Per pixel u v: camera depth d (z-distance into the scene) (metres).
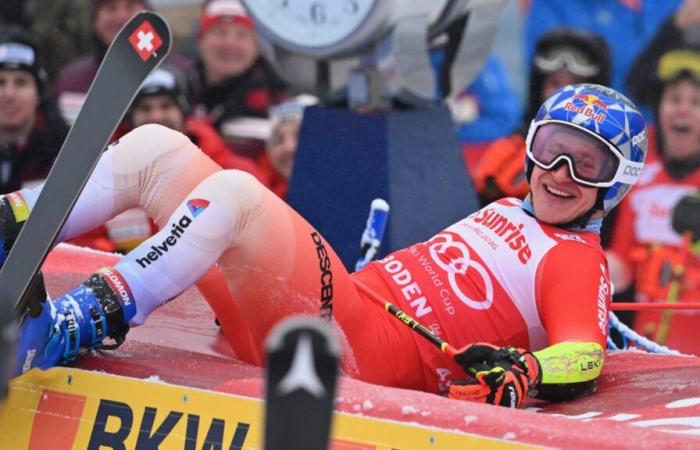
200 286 11.38
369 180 15.06
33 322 9.72
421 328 11.02
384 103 15.26
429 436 8.98
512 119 18.64
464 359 10.53
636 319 18.33
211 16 19.39
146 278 10.40
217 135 19.23
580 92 11.79
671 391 11.20
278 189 19.34
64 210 9.53
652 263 18.22
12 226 10.57
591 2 18.38
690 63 18.08
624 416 10.27
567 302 11.23
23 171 19.02
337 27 14.57
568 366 10.73
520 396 10.30
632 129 11.63
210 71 19.67
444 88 15.45
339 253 15.29
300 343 4.92
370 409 9.32
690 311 18.11
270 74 19.80
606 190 11.66
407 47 14.68
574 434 8.87
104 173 10.89
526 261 11.59
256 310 10.86
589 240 11.83
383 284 11.79
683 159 18.14
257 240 10.57
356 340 11.20
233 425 9.38
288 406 4.90
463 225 12.18
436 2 14.58
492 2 15.01
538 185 11.75
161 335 12.05
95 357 10.40
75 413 9.84
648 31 18.33
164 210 11.06
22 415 9.91
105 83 9.59
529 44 18.61
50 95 19.45
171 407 9.63
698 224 18.03
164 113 18.34
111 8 19.94
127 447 9.59
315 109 15.48
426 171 15.22
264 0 14.93
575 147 11.50
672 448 8.68
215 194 10.45
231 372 10.19
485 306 11.62
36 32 21.33
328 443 4.98
